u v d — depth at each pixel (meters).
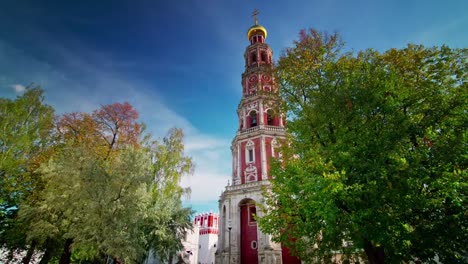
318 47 19.23
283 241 15.20
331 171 11.96
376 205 10.20
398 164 10.59
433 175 10.73
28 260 23.44
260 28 54.38
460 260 10.84
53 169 19.44
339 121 13.84
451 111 12.18
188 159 29.53
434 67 14.99
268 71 22.91
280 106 19.48
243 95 48.38
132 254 17.59
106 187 17.88
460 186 9.84
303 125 15.38
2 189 20.73
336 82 15.48
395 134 11.52
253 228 35.22
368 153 11.70
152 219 23.28
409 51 16.97
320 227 12.05
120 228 17.25
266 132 40.50
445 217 10.52
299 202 12.57
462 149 10.42
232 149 44.69
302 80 17.97
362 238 11.48
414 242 11.12
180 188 27.92
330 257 15.40
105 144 28.62
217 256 36.44
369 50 17.66
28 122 22.44
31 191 23.61
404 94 12.35
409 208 10.57
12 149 20.69
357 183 10.97
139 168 19.66
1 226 22.77
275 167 16.11
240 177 39.59
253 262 33.31
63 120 27.44
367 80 13.83
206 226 70.06
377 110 13.18
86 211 16.83
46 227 18.88
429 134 11.45
